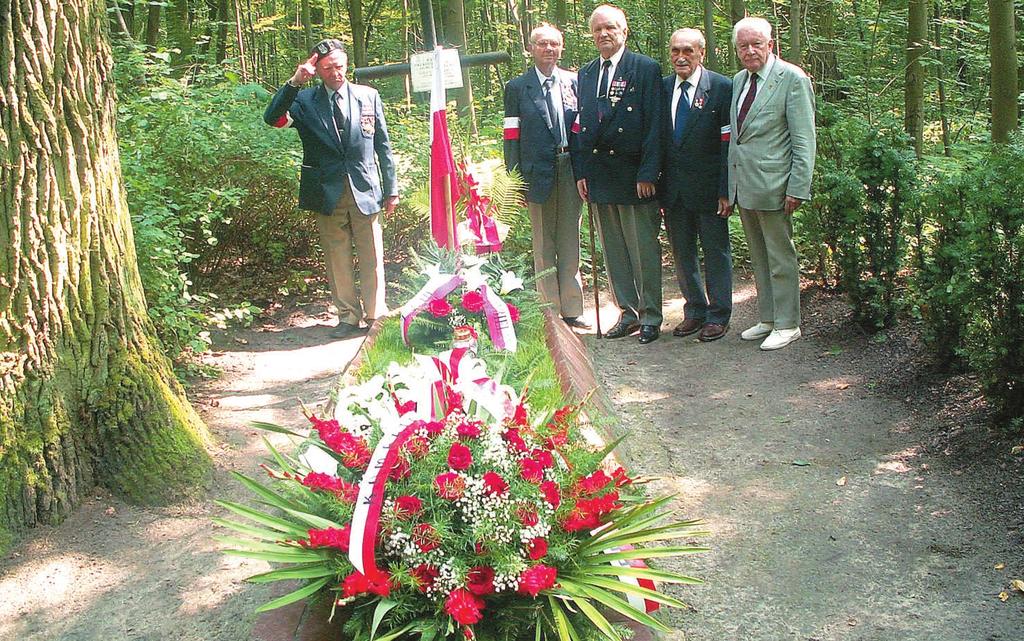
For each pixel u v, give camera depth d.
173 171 7.53
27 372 4.26
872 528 4.17
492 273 5.23
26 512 4.17
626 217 6.96
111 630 3.59
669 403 5.79
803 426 5.29
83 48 4.41
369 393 2.89
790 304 6.55
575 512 2.61
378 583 2.39
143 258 5.96
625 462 4.51
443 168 4.88
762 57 6.30
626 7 15.62
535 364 4.08
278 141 8.12
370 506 2.48
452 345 4.19
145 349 4.71
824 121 7.57
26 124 4.20
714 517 4.37
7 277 4.20
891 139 6.31
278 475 2.96
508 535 2.50
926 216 5.69
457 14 10.41
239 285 8.37
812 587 3.77
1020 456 4.45
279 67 20.22
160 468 4.54
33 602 3.79
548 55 6.91
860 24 12.19
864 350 6.22
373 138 7.21
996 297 4.66
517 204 6.23
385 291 8.20
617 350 6.84
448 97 10.91
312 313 7.98
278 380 6.39
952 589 3.67
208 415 5.61
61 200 4.34
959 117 12.02
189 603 3.74
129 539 4.21
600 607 2.66
